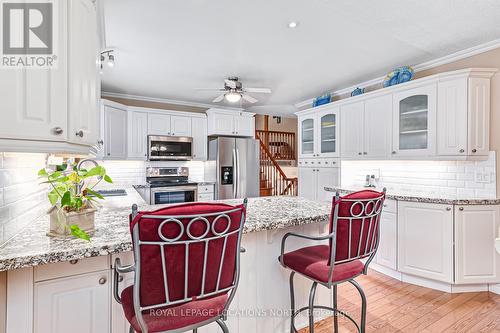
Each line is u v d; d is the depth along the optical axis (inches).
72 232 42.8
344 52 114.8
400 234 109.7
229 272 41.9
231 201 92.3
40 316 42.3
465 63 113.7
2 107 36.4
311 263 59.1
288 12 84.5
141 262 34.9
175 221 35.0
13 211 50.6
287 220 61.1
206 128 204.1
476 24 92.0
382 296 97.6
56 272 43.5
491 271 98.5
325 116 166.7
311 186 177.3
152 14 84.8
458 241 98.0
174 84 159.9
